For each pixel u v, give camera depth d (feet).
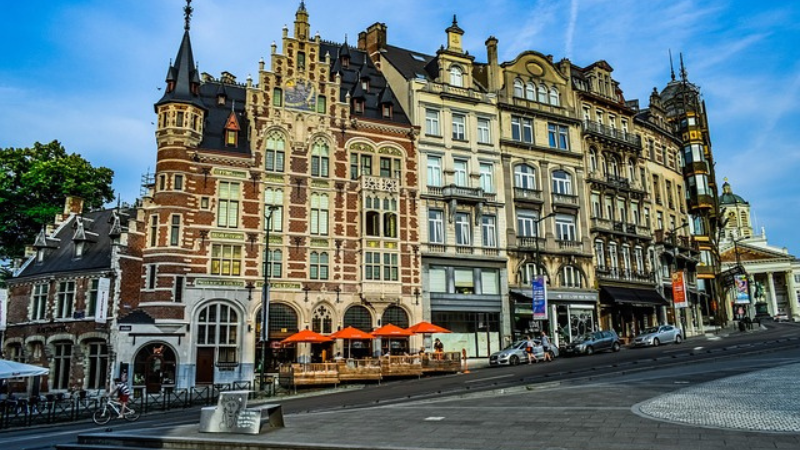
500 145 167.32
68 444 50.67
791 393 50.90
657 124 221.66
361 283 138.10
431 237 151.84
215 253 126.82
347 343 135.44
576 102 187.01
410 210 148.77
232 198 130.82
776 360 84.28
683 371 77.61
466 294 152.05
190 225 125.18
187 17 137.08
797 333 146.41
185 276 122.72
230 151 131.95
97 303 118.42
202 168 128.88
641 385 64.03
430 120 158.71
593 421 42.04
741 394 51.96
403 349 140.87
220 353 123.44
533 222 168.86
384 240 142.41
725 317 248.93
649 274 194.18
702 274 228.22
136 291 123.34
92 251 132.87
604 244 181.78
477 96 166.40
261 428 47.70
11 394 116.98
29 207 162.81
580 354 138.21
